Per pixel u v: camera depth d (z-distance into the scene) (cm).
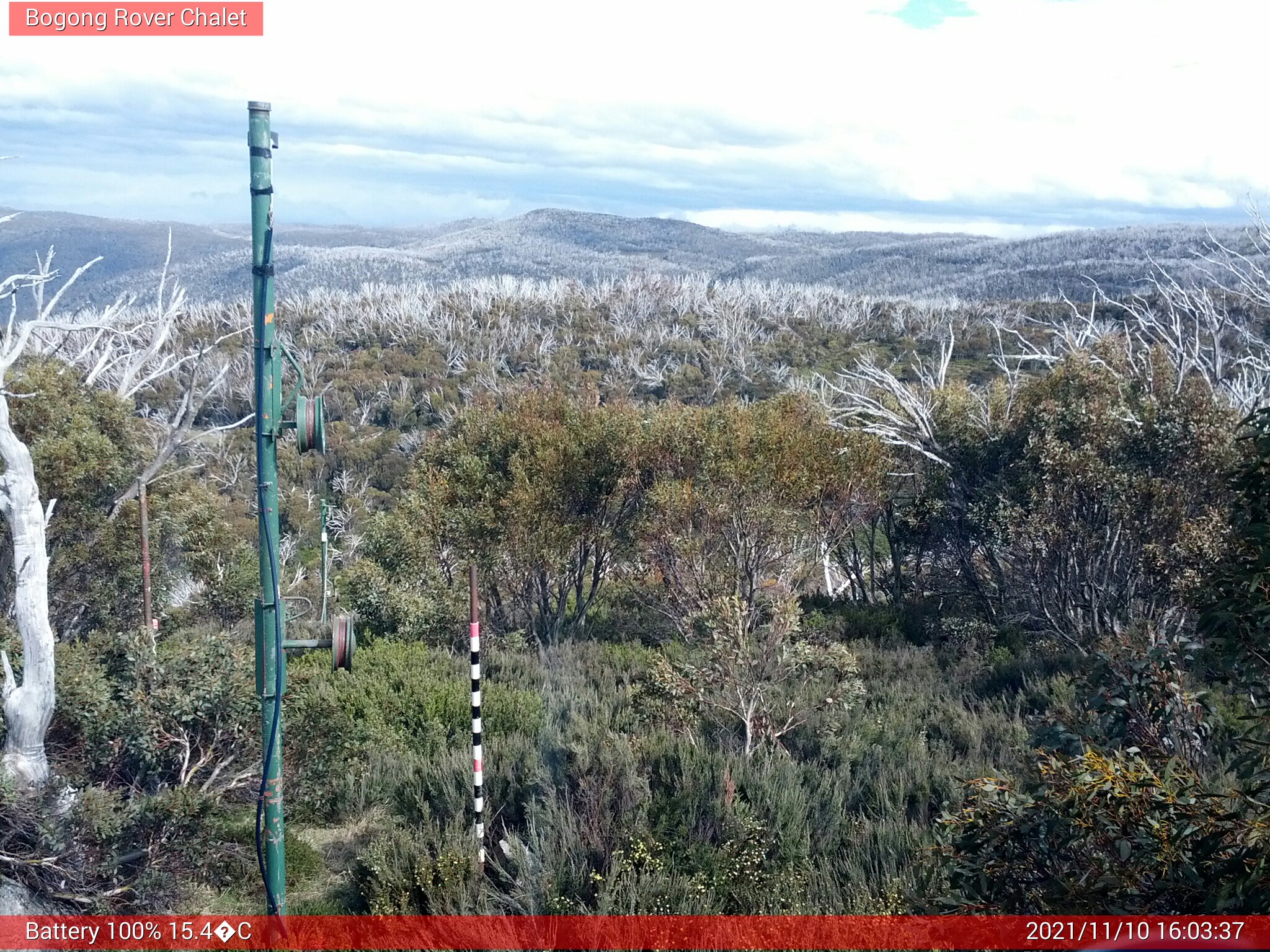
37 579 677
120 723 731
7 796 622
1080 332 2000
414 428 5712
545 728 919
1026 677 1182
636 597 1688
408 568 1645
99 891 643
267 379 530
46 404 1199
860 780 820
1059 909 419
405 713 1039
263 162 520
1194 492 1362
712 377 6775
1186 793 404
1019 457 1627
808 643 1264
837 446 1670
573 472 1577
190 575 1501
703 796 715
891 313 9031
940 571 1842
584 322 9969
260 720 782
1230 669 446
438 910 618
